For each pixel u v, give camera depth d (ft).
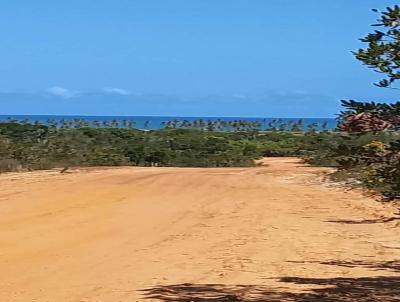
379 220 63.62
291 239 52.65
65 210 70.23
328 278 37.65
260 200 81.10
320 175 107.04
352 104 21.40
